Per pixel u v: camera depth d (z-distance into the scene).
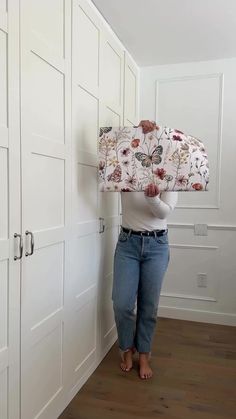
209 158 2.87
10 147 1.24
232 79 2.78
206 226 2.89
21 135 1.30
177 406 1.79
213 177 2.87
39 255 1.47
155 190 1.73
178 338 2.60
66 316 1.74
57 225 1.62
